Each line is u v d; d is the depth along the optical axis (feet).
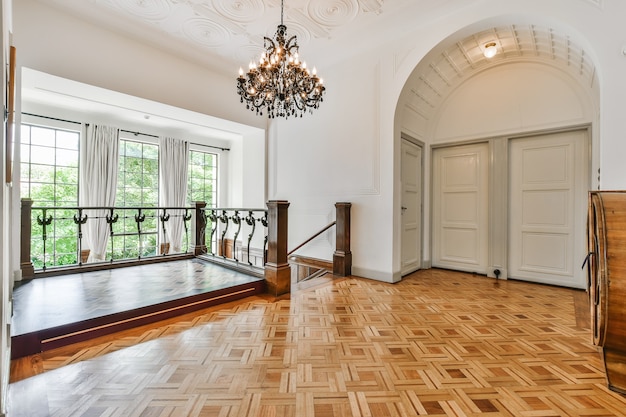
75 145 17.56
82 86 11.94
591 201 5.81
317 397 4.88
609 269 5.05
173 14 11.40
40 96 14.98
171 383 5.20
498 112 13.46
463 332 7.45
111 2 10.74
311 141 16.02
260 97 10.96
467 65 13.56
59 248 17.08
